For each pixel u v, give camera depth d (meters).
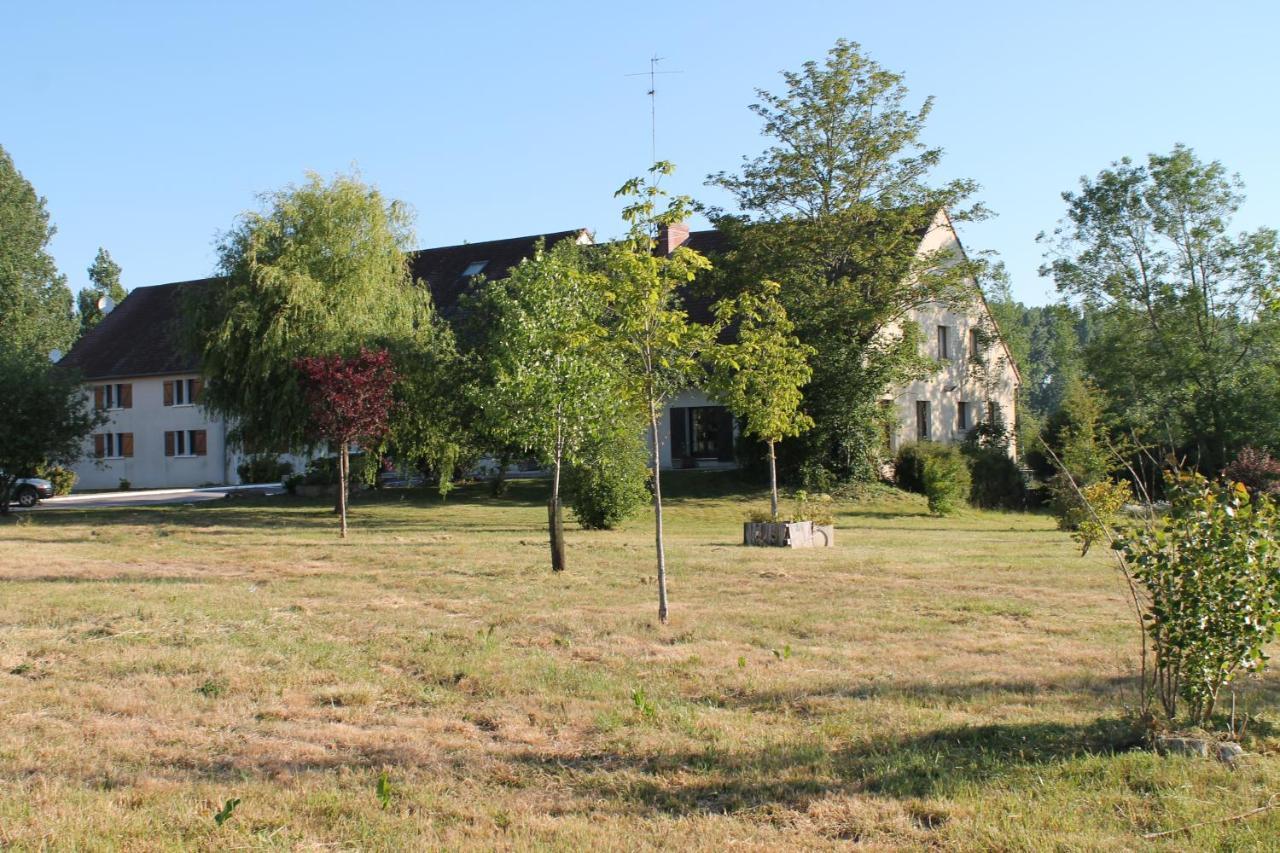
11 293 53.94
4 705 7.45
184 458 49.78
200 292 29.75
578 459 22.72
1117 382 42.09
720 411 39.22
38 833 5.01
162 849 4.84
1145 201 41.78
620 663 8.92
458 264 47.19
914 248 34.97
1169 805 5.27
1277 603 6.18
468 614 11.47
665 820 5.30
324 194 29.20
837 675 8.45
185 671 8.59
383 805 5.44
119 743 6.59
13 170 55.19
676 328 11.06
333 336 28.03
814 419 34.03
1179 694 6.57
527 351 18.22
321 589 13.37
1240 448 38.81
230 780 5.94
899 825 5.16
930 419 42.72
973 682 8.12
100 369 50.81
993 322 46.50
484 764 6.25
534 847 4.92
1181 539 6.37
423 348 28.97
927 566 16.06
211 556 17.61
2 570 15.34
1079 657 9.08
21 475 30.19
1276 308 8.54
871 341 35.16
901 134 34.91
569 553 17.92
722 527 26.73
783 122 35.56
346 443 21.98
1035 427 41.38
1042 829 5.04
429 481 37.03
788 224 35.12
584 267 30.03
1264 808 5.20
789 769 6.07
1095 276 43.25
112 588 13.27
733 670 8.65
